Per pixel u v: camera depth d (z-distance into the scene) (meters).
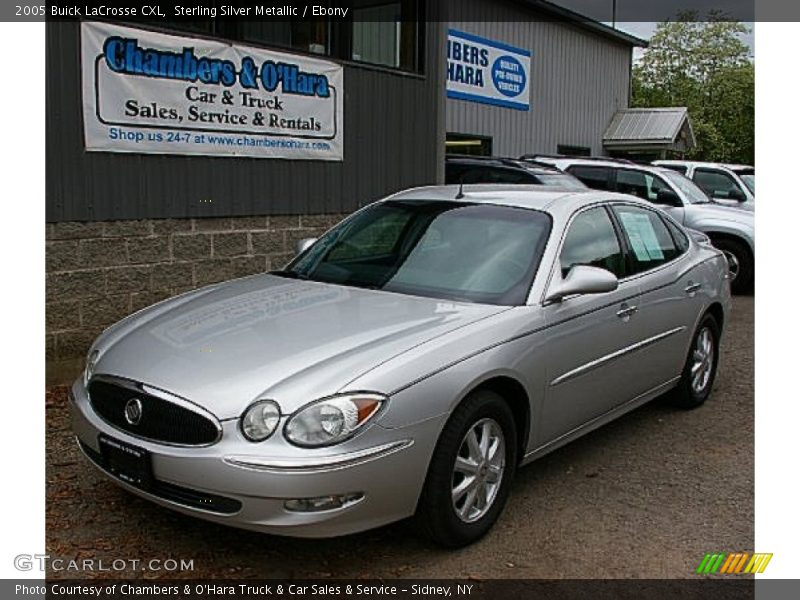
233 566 3.81
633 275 5.39
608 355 4.97
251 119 7.95
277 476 3.37
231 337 4.00
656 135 21.56
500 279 4.61
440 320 4.14
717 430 5.95
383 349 3.79
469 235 4.96
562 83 19.70
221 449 3.45
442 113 10.38
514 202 5.20
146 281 7.22
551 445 4.66
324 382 3.54
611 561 3.97
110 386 3.86
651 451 5.49
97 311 6.88
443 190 5.61
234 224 7.94
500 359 4.08
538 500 4.64
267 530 3.44
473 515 4.07
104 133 6.75
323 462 3.39
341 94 8.92
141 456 3.62
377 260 5.04
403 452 3.61
